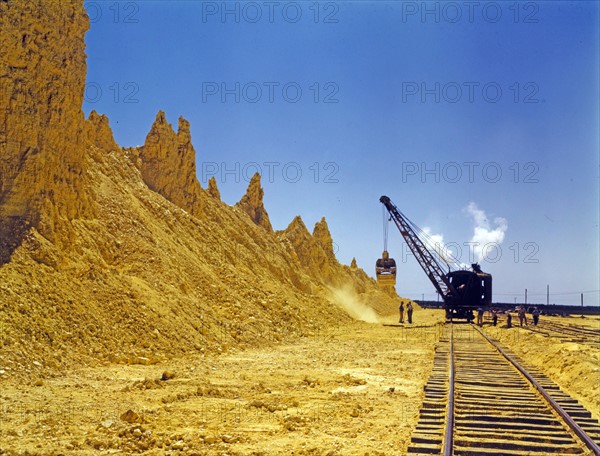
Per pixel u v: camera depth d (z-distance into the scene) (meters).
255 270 46.06
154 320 22.47
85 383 15.34
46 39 23.06
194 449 10.41
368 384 18.33
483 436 11.60
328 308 51.97
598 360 22.59
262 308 36.44
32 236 20.25
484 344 32.31
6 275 18.11
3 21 21.33
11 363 15.09
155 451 10.24
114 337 19.94
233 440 11.13
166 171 43.66
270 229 64.75
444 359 24.03
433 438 11.11
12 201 20.50
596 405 16.47
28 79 22.12
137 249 28.80
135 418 11.95
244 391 16.12
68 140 25.06
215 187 55.69
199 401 14.52
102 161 36.44
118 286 22.91
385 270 57.56
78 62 25.38
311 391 16.80
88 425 11.48
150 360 19.39
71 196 25.28
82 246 23.91
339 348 29.19
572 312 93.06
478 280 56.28
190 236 39.41
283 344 29.91
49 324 17.83
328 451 10.45
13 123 21.09
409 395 16.64
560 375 21.34
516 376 19.70
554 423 12.78
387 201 58.25
